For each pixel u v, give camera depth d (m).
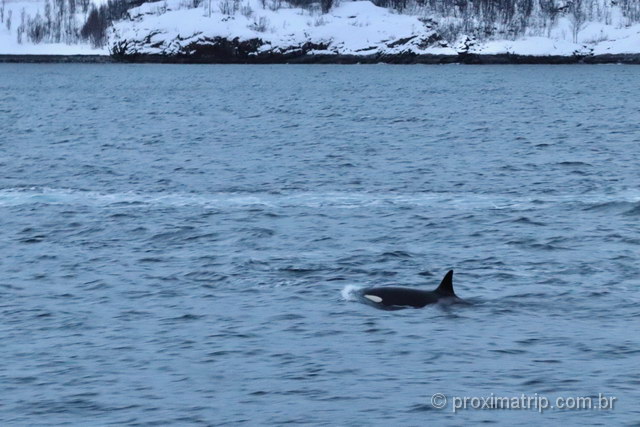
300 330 106.94
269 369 95.38
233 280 130.25
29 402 87.56
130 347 102.12
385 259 143.38
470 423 82.88
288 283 128.50
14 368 96.06
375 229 167.38
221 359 98.19
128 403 87.19
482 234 162.25
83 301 120.50
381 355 99.00
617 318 111.69
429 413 84.81
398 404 86.75
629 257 143.75
